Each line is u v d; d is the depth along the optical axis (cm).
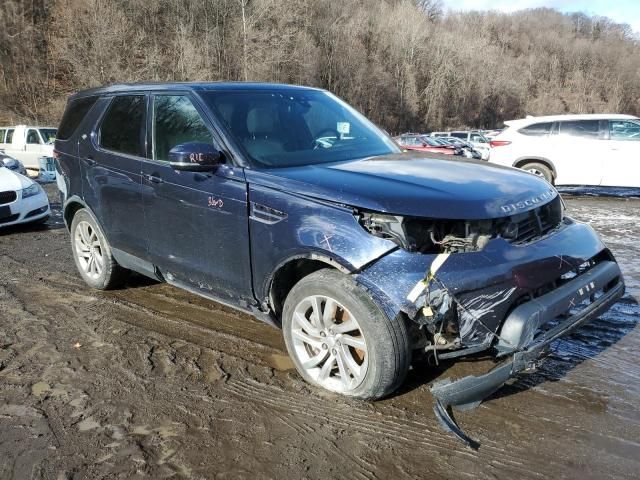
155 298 485
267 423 292
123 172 424
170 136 390
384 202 283
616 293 338
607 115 1149
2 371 351
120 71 3638
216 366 356
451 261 274
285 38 4897
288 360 363
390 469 255
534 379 333
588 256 320
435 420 291
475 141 3797
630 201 1076
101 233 475
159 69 3831
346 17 6769
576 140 1141
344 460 262
